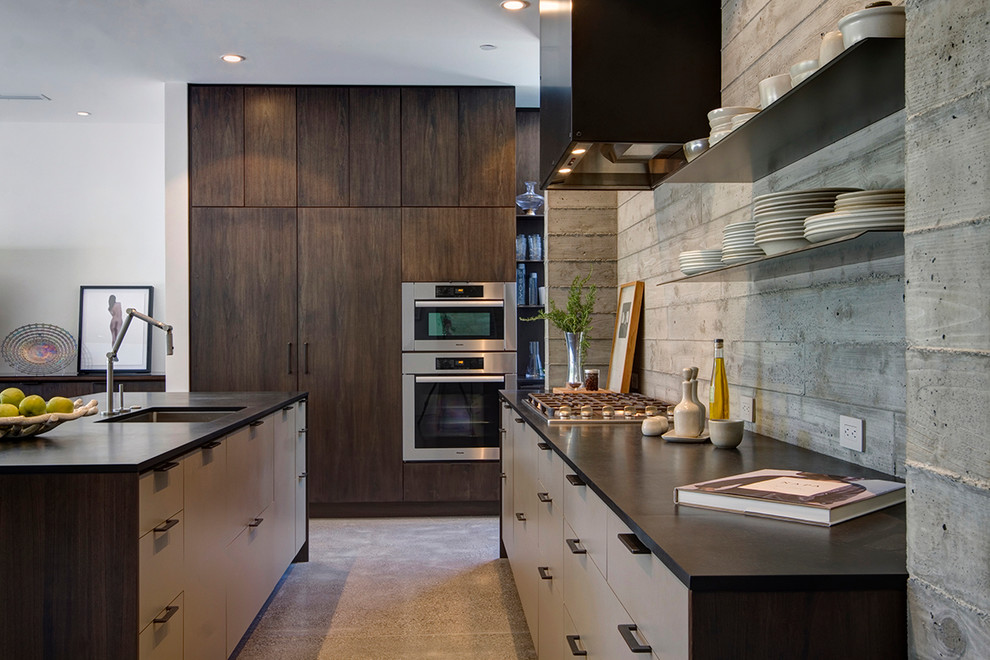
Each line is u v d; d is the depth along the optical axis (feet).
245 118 16.46
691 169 7.79
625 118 9.14
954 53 3.11
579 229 14.66
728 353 9.10
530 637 9.94
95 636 6.02
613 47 9.17
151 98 17.34
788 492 4.64
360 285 16.56
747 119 6.65
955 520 3.12
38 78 15.84
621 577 4.68
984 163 2.95
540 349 18.07
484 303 16.65
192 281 16.43
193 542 7.35
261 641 9.80
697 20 9.27
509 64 15.24
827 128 6.20
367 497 16.60
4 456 6.37
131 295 19.30
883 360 5.92
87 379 17.79
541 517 8.19
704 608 3.35
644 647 4.08
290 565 13.05
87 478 6.02
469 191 16.69
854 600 3.41
